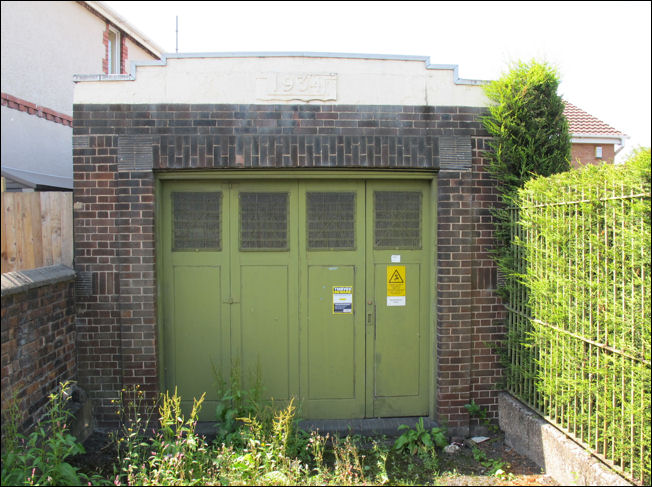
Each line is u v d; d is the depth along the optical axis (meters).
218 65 4.50
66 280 4.30
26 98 6.57
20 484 3.19
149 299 4.49
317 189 4.77
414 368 4.91
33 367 3.81
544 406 4.08
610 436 3.32
